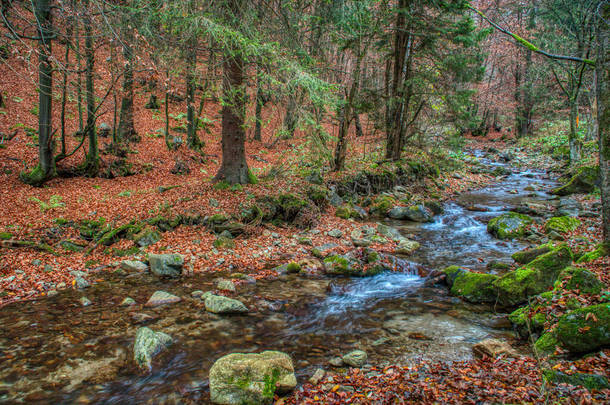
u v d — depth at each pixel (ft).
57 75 45.62
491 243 36.09
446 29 50.31
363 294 24.90
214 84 36.60
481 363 15.53
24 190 39.32
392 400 13.03
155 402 14.06
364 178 53.98
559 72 79.66
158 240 32.81
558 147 87.56
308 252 33.78
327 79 51.13
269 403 13.80
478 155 97.96
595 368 13.34
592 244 29.89
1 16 20.18
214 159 66.69
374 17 48.08
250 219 37.63
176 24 29.27
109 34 24.03
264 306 22.72
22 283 24.18
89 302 22.39
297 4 38.37
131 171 52.31
